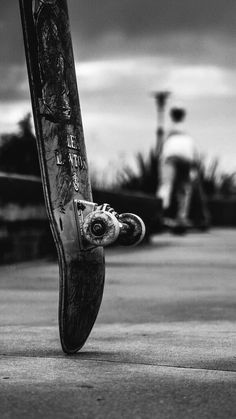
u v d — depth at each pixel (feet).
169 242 48.03
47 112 11.21
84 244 11.34
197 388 10.07
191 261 32.91
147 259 33.99
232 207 82.58
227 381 10.48
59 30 11.64
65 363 11.58
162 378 10.63
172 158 61.77
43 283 23.88
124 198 40.88
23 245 31.40
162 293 21.62
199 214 66.13
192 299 20.29
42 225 32.78
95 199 35.81
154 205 47.73
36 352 12.50
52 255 33.40
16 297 20.54
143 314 17.58
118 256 35.78
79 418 8.70
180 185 62.13
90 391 9.87
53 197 11.10
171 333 14.73
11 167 38.93
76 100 11.86
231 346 13.23
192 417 8.79
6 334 14.47
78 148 11.74
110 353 12.42
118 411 8.98
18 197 30.78
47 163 11.10
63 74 11.62
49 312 17.74
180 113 63.36
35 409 9.02
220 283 24.23
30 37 11.06
